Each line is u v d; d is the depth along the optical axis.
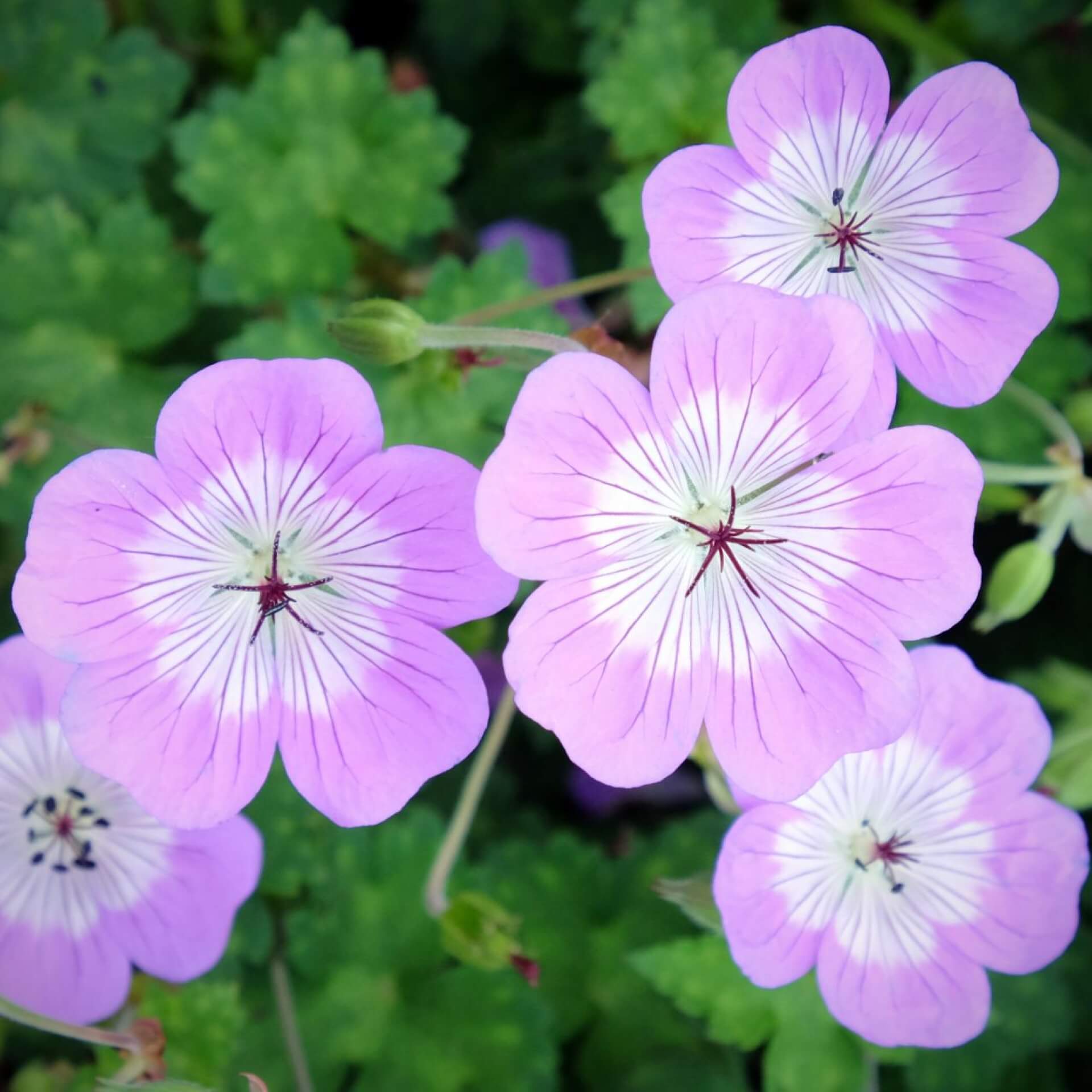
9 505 0.15
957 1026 0.13
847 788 0.13
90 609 0.11
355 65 0.16
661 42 0.16
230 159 0.16
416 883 0.15
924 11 0.17
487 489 0.10
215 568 0.12
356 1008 0.15
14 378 0.16
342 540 0.11
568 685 0.11
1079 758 0.14
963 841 0.13
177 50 0.17
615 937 0.16
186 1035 0.14
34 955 0.13
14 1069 0.15
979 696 0.12
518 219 0.18
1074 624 0.17
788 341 0.11
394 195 0.16
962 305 0.12
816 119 0.12
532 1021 0.15
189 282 0.16
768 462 0.11
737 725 0.12
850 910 0.13
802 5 0.17
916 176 0.12
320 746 0.12
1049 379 0.16
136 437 0.16
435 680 0.11
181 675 0.12
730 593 0.12
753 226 0.12
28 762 0.13
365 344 0.12
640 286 0.15
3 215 0.16
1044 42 0.17
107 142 0.16
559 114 0.18
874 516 0.11
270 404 0.11
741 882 0.12
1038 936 0.13
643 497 0.11
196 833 0.12
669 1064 0.15
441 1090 0.15
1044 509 0.14
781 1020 0.14
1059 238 0.16
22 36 0.16
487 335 0.12
